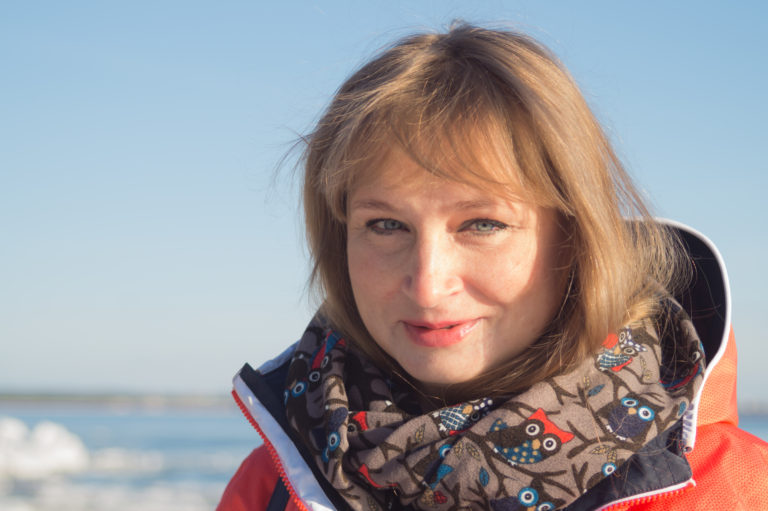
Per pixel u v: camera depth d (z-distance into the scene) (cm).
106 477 2147
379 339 121
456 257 110
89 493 1805
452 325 112
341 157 119
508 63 114
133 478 2138
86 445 3225
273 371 154
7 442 2398
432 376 114
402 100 112
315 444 127
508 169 108
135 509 1566
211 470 2352
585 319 116
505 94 112
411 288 111
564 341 116
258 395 142
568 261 117
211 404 10312
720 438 120
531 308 114
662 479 107
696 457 116
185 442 3725
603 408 111
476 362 113
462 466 110
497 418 111
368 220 116
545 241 114
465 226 110
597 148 122
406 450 116
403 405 130
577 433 108
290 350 159
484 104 109
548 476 107
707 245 133
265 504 146
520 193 108
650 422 109
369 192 113
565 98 117
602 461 106
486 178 106
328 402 128
